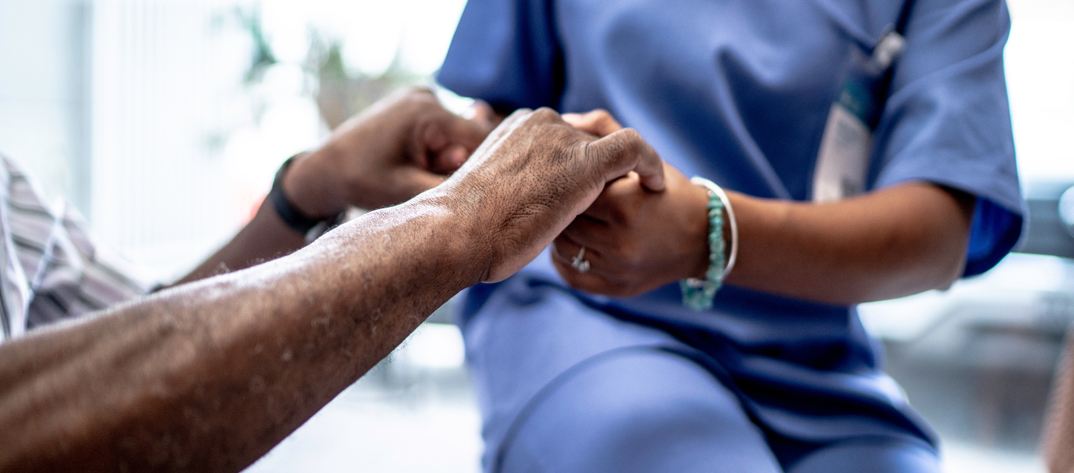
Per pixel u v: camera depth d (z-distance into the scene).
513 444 0.59
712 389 0.57
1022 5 3.12
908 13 0.72
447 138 0.63
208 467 0.23
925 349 2.68
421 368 2.86
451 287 0.32
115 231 3.45
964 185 0.58
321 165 0.59
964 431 2.35
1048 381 2.54
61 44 3.21
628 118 0.67
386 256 0.28
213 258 0.64
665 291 0.64
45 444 0.20
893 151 0.65
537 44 0.75
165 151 3.69
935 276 0.59
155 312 0.23
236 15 3.11
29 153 3.08
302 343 0.25
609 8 0.69
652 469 0.50
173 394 0.22
